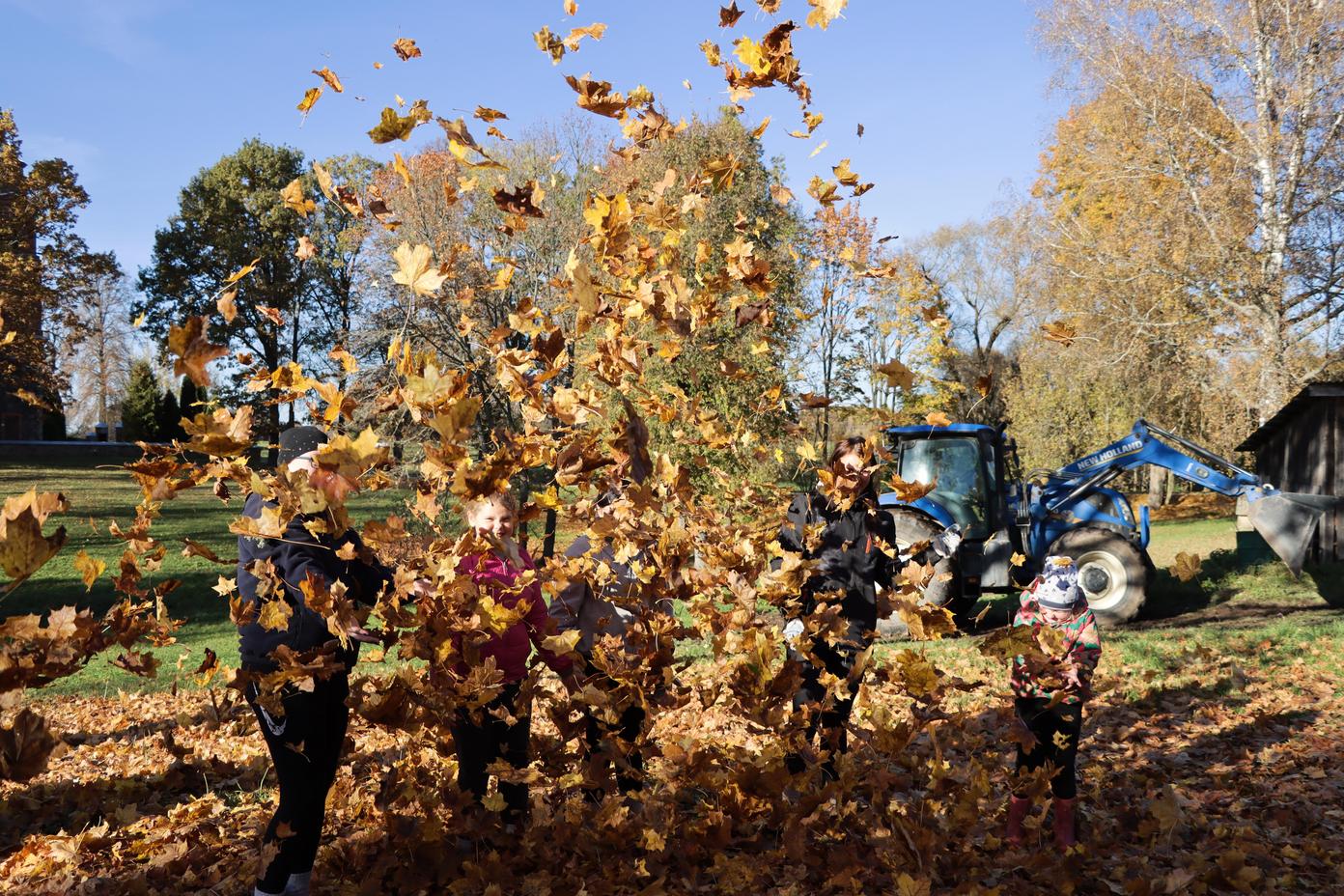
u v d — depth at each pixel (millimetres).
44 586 14727
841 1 2641
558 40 2887
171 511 23922
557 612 3576
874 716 3139
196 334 2156
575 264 2895
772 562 3570
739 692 3162
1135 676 7281
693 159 11516
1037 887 3412
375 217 2973
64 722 6953
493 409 15000
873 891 3301
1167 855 3764
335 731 3000
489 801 3182
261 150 46219
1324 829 4086
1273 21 19547
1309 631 8656
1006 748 5031
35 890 3387
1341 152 19062
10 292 22969
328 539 2969
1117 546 11422
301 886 2949
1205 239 19953
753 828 3660
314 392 2906
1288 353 19766
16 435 47219
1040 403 29984
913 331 15141
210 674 3127
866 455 3547
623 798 3324
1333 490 14742
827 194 3348
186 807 4242
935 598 10828
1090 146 21453
